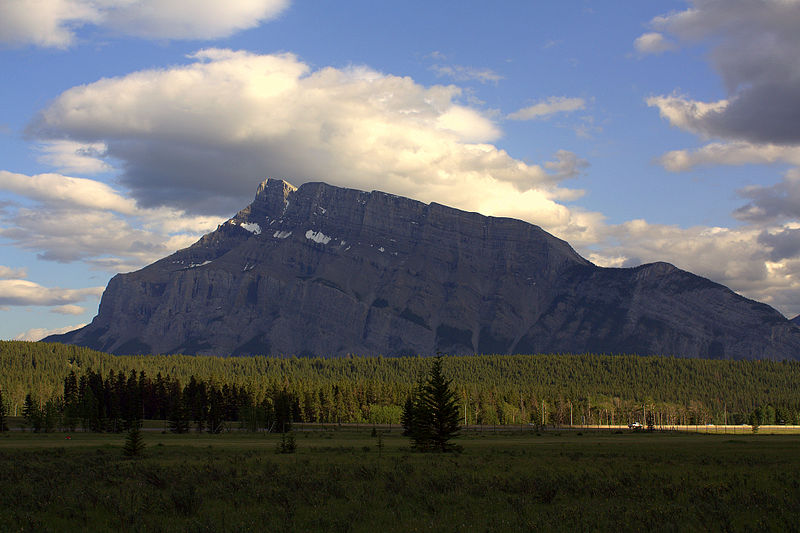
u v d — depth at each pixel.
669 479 41.91
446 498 32.41
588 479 41.34
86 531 24.75
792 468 50.56
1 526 25.38
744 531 24.66
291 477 40.88
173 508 29.14
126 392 197.88
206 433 161.62
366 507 30.11
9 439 120.88
